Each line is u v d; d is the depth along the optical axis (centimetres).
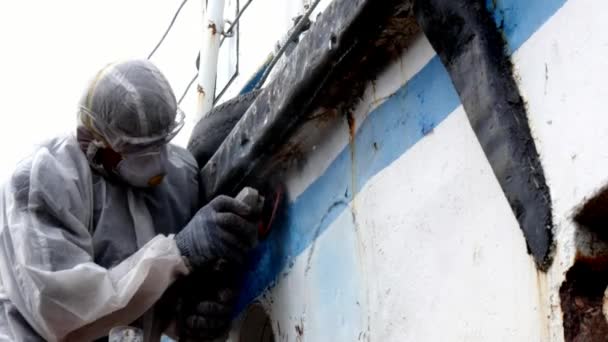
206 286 344
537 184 195
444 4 226
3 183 345
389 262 253
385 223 258
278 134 304
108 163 353
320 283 295
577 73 189
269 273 335
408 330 239
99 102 339
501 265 206
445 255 227
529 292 195
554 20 198
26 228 324
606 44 182
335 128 295
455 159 230
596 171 181
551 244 190
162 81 349
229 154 337
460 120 230
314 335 295
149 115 339
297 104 287
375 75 272
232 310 357
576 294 188
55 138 355
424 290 234
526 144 200
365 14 249
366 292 264
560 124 192
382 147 266
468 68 218
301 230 315
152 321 349
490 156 208
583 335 185
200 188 366
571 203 186
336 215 290
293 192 323
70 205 335
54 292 313
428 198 239
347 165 286
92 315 314
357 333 266
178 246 324
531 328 193
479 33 216
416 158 248
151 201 358
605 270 188
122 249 345
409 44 257
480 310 210
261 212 336
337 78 275
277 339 322
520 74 207
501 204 209
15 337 327
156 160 348
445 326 222
